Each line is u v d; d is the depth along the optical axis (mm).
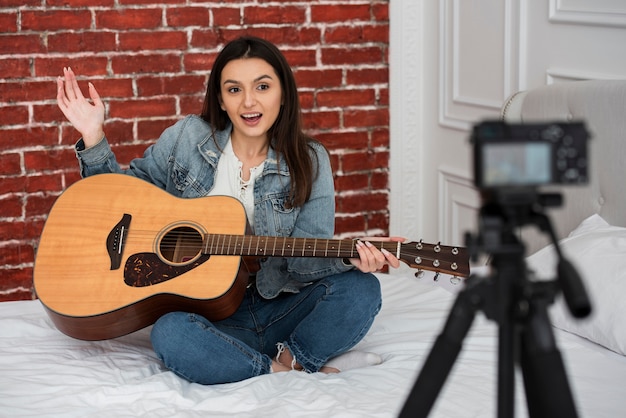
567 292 913
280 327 2191
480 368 1958
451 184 3559
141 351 2199
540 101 2643
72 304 2061
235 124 2232
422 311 2414
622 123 2354
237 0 3475
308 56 3607
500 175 925
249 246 2062
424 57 3660
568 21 2738
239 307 2244
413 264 1993
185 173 2324
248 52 2191
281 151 2266
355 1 3613
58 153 3389
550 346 973
